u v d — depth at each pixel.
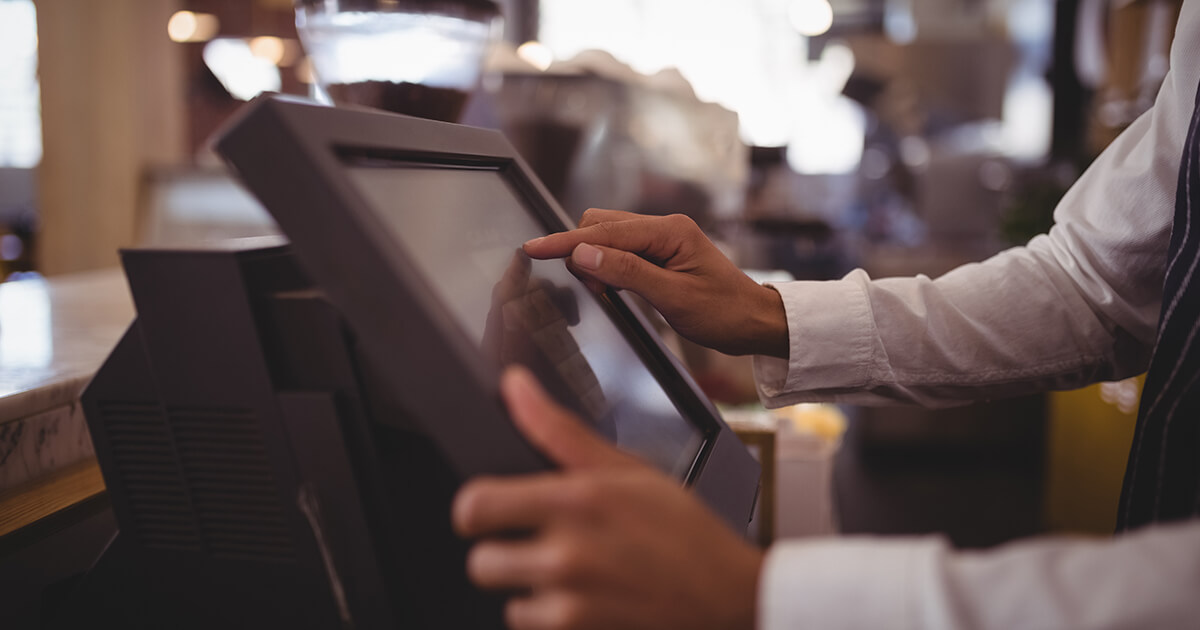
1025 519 2.93
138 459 0.52
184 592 0.52
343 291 0.39
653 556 0.35
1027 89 5.28
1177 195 0.71
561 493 0.35
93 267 4.48
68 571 0.77
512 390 0.39
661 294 0.78
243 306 0.46
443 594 0.50
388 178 0.48
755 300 0.85
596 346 0.65
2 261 4.55
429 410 0.39
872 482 3.32
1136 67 2.87
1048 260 0.90
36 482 0.76
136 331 0.50
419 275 0.40
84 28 4.34
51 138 4.39
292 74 4.86
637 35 5.85
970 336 0.87
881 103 5.68
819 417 1.74
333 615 0.50
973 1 5.83
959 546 2.71
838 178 5.96
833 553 0.38
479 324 0.48
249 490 0.49
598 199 2.01
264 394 0.47
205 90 4.97
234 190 4.46
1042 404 3.55
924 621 0.35
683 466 0.63
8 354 0.95
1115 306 0.85
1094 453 2.37
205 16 4.85
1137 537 0.36
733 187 2.41
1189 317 0.67
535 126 1.94
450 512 0.49
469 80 0.89
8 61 4.54
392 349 0.39
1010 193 3.87
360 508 0.47
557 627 0.35
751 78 6.10
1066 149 3.88
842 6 6.63
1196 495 0.63
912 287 0.88
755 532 1.28
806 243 3.98
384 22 0.79
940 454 3.63
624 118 2.02
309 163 0.40
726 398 1.75
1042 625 0.34
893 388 0.89
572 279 0.72
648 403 0.66
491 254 0.58
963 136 5.65
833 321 0.84
